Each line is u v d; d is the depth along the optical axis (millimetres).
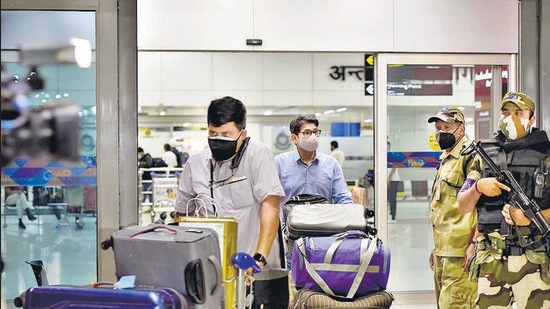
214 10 5496
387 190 5938
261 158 3266
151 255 2572
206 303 2564
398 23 5699
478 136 5898
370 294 3818
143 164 11820
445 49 5746
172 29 5449
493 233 3684
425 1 5715
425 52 5746
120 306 2400
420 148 5934
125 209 5254
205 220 2910
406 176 5945
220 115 3180
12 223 5160
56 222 5184
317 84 13430
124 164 5254
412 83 5855
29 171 5160
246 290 3146
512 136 3664
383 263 3816
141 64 12914
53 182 5172
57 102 5172
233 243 2920
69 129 5180
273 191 3213
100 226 5148
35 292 2488
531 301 3602
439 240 4477
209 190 3303
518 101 3646
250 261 2762
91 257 5203
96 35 5168
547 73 5664
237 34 5516
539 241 3586
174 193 10797
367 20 5664
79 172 5180
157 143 13477
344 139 13672
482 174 3828
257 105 13281
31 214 5164
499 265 3648
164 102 12984
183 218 2941
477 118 5914
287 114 13523
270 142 13516
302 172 5094
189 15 5469
